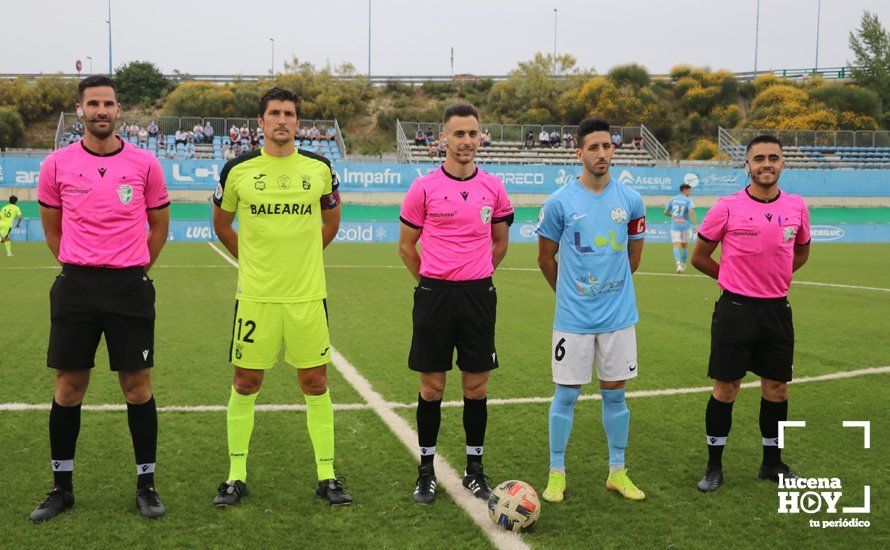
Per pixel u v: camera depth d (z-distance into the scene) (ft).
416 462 14.99
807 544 11.48
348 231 84.89
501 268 55.21
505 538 11.62
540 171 99.91
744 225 13.83
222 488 13.03
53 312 12.34
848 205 103.91
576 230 13.26
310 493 13.43
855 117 150.00
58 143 105.40
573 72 171.63
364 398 19.47
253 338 13.15
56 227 12.76
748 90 165.89
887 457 15.35
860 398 19.84
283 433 16.67
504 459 15.25
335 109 156.66
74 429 12.67
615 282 13.38
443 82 175.83
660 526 12.10
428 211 13.57
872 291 42.16
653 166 111.45
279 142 12.96
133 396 12.76
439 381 13.74
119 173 12.38
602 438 16.65
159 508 12.39
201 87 155.43
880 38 172.55
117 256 12.39
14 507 12.60
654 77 170.71
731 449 15.93
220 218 13.74
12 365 22.67
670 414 18.38
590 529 11.98
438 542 11.46
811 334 29.07
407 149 109.50
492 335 13.88
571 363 13.34
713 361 14.07
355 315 33.12
